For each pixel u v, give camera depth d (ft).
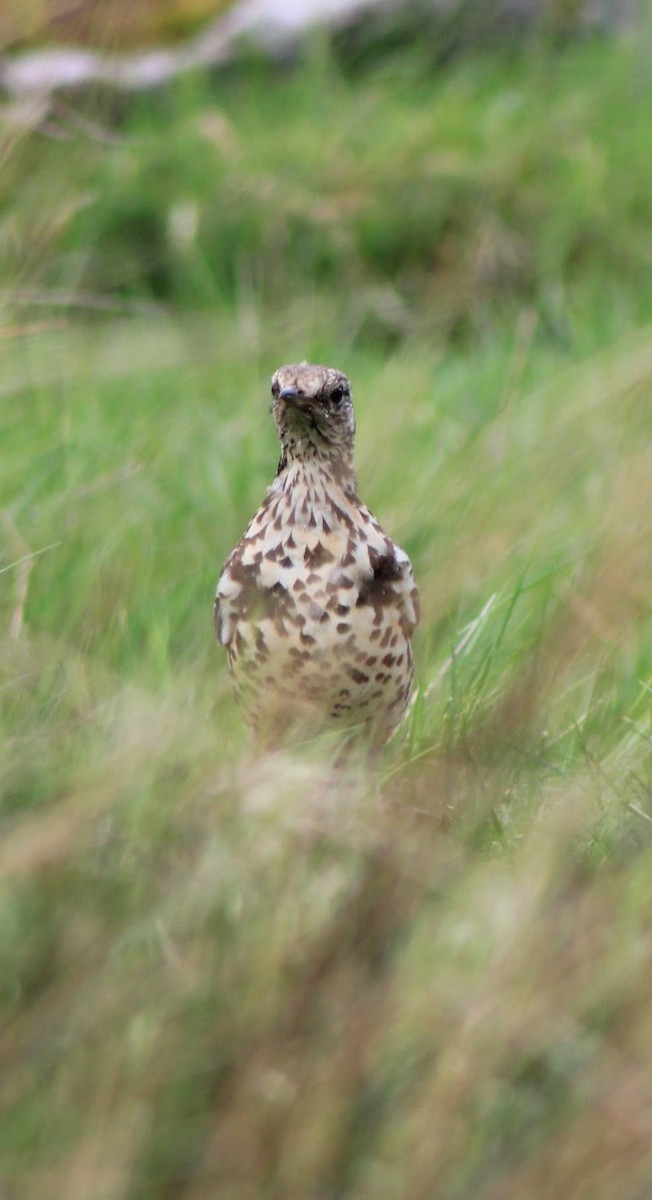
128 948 18.97
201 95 59.62
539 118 58.34
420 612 28.14
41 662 25.93
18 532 30.83
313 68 60.85
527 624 30.78
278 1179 17.33
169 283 52.75
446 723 25.95
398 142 56.65
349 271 53.31
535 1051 18.20
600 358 42.80
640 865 21.15
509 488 34.65
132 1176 17.33
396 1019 17.92
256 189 54.19
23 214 40.65
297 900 19.45
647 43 62.08
